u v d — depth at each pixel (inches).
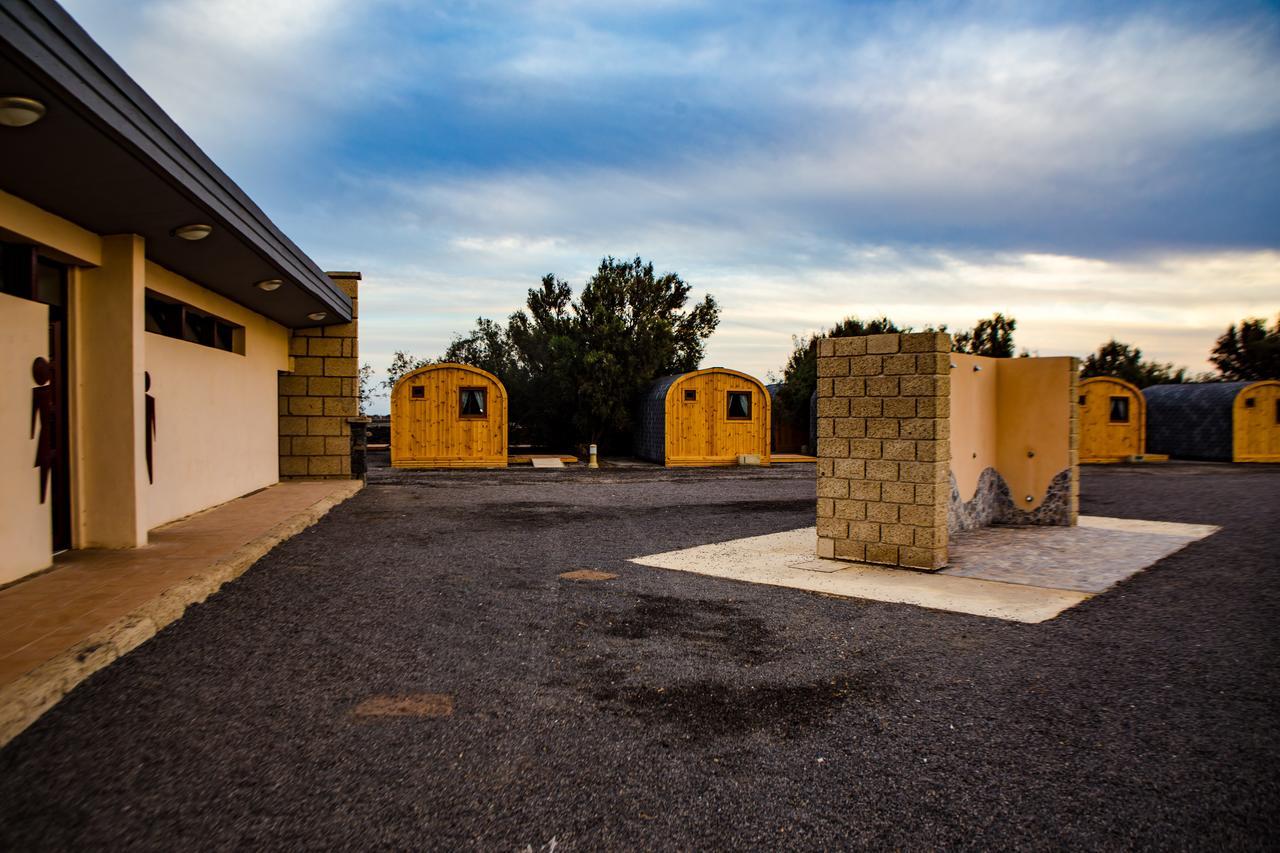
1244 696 158.7
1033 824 108.3
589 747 132.1
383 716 143.8
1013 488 428.1
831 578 275.9
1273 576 282.0
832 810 111.7
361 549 321.4
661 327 1125.1
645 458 1047.0
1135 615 224.7
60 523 276.2
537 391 1183.6
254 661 173.3
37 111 165.6
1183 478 786.8
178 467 362.0
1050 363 416.2
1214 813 111.6
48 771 117.9
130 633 178.4
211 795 112.0
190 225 267.4
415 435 860.0
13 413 223.1
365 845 100.0
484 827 105.3
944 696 158.2
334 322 580.1
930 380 288.2
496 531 380.8
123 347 279.9
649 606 232.2
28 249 242.5
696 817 109.2
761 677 169.2
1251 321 1721.2
